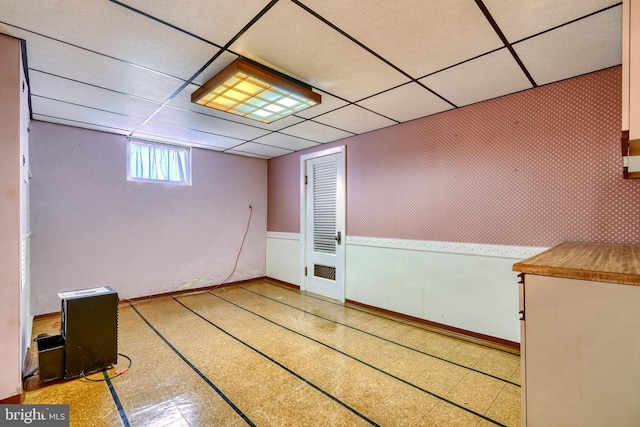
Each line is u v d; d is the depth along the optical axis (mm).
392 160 3543
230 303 4051
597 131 2215
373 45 1901
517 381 2104
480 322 2816
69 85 2447
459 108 2963
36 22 1661
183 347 2652
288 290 4805
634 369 1063
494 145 2730
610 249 1791
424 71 2229
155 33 1772
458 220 2969
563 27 1705
